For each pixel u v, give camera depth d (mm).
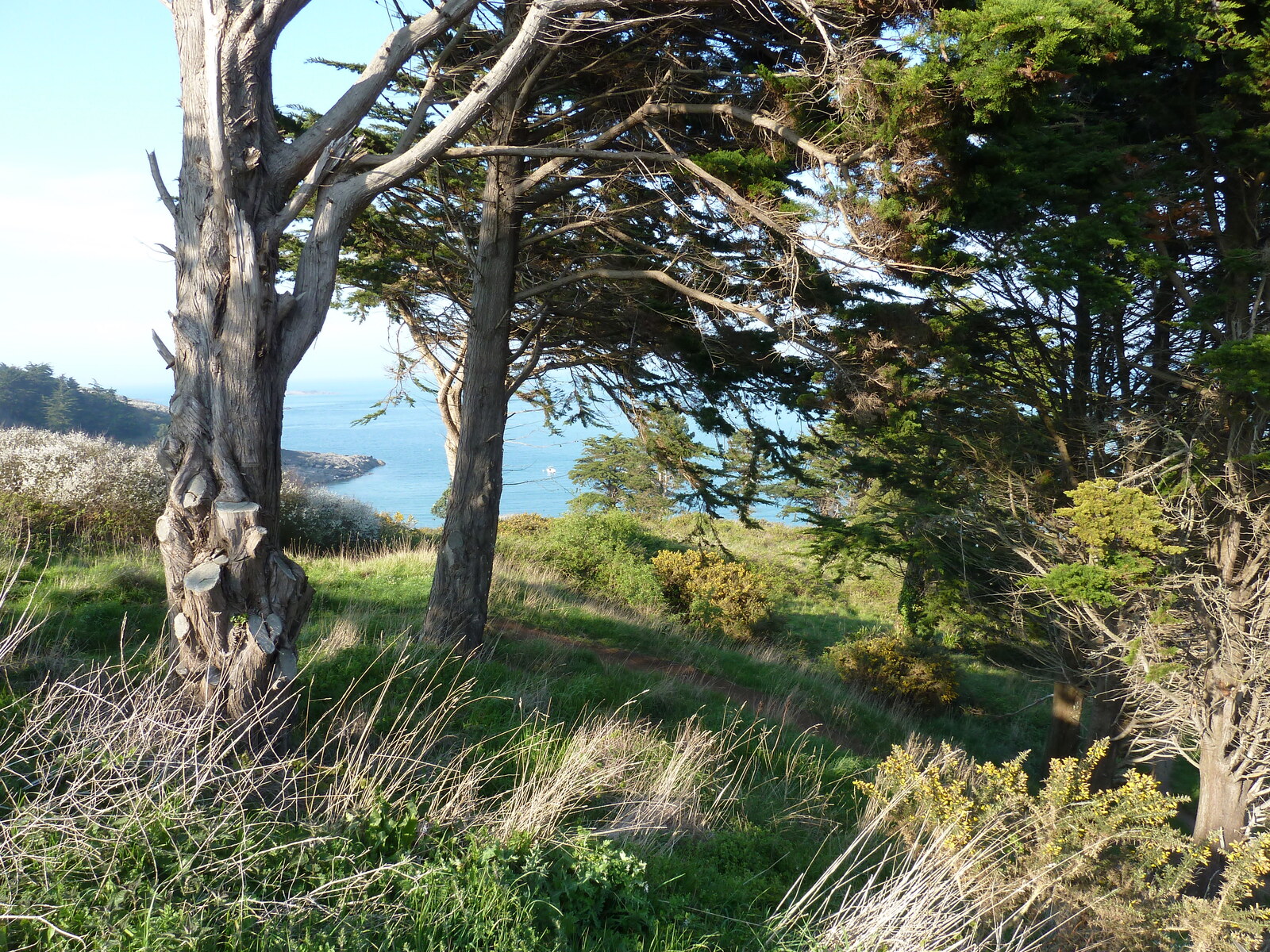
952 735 14352
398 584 11969
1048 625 10500
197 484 4254
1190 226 8820
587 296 9250
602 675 8766
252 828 3428
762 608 17891
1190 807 12484
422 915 3109
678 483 10281
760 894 4332
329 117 4805
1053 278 7145
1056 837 5379
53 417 57656
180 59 4496
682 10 7105
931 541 10062
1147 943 4879
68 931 2557
